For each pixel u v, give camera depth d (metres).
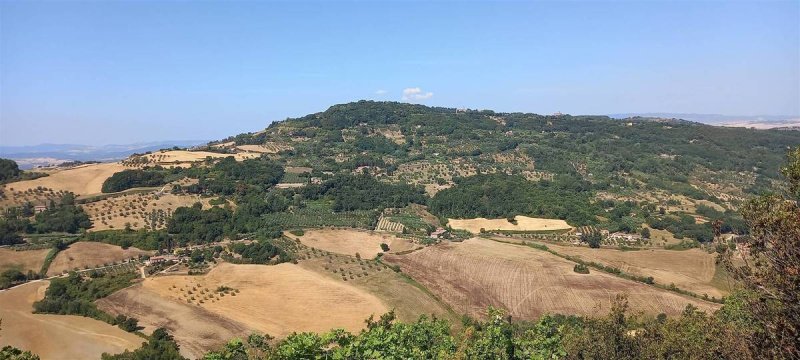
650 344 29.80
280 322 73.00
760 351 16.22
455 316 77.69
